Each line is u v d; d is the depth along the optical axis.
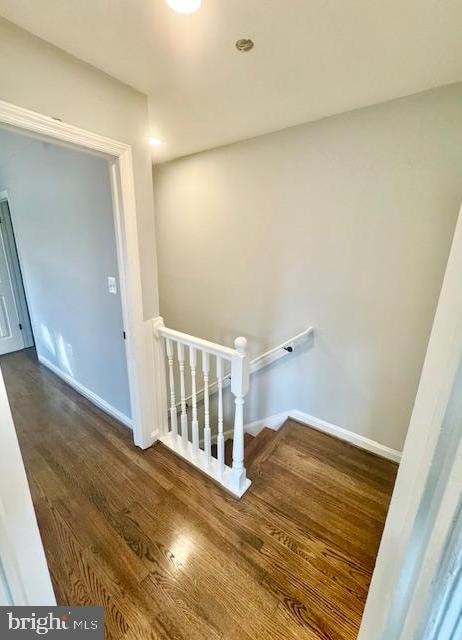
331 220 1.94
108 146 1.46
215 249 2.65
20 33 1.11
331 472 1.88
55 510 1.60
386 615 0.56
